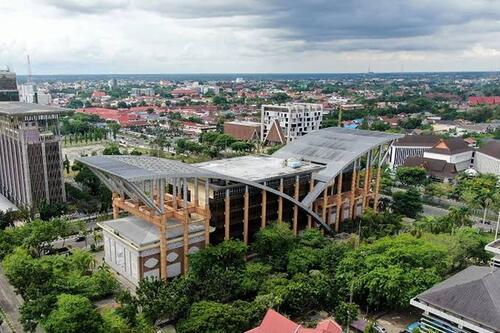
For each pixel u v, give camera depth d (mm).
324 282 98438
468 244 120312
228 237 126312
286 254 115562
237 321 84062
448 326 82812
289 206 144000
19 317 97938
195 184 116812
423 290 93375
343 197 161000
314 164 155750
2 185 192250
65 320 79000
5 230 129500
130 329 80812
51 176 169375
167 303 89312
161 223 108500
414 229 141750
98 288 100125
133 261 111062
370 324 88438
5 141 177875
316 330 75750
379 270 97438
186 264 115250
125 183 110438
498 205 165000
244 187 129250
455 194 194750
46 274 99250
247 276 102875
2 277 116625
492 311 77688
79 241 141500
